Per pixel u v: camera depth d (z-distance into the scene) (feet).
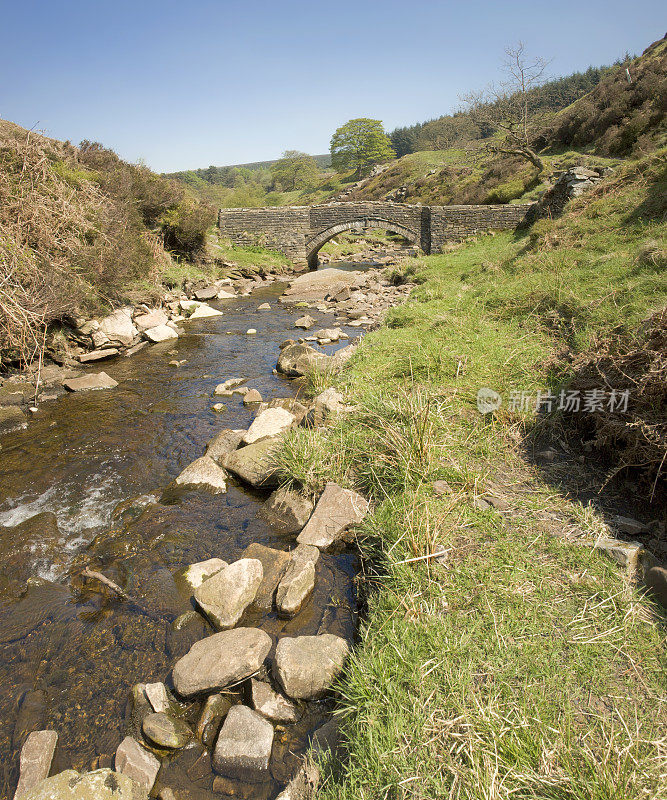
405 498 15.16
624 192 41.29
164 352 40.42
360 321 49.19
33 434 25.14
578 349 21.72
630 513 13.74
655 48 121.60
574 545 12.55
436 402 20.29
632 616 10.35
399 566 12.50
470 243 89.10
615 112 105.09
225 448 22.63
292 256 102.99
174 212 72.59
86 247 40.83
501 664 9.62
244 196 252.21
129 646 12.69
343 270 94.12
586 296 26.02
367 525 14.93
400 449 17.30
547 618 10.57
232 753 9.61
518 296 30.42
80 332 37.55
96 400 29.76
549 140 127.65
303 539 15.81
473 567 12.17
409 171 201.36
